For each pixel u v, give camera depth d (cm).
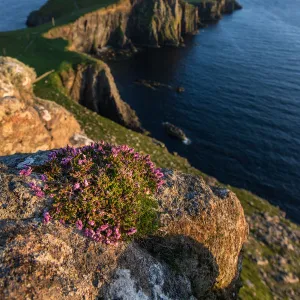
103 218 788
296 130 7356
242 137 7075
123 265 771
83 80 7100
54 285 620
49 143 2369
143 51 12862
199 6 16962
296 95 8950
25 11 16975
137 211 855
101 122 4903
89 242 753
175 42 13575
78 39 11262
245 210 4325
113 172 862
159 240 926
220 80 10006
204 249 1009
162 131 7150
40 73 6562
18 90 2470
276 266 3244
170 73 10569
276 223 4141
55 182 823
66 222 768
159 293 799
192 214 999
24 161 995
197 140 6906
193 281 963
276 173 6056
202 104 8456
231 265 1139
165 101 8575
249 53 12456
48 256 661
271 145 6831
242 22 17325
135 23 13262
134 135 4928
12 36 9138
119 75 10269
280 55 12131
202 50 12962
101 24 11981
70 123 2858
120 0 12625
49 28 10131
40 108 2508
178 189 1062
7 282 571
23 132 2092
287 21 17488
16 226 705
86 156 901
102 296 702
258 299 2500
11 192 784
